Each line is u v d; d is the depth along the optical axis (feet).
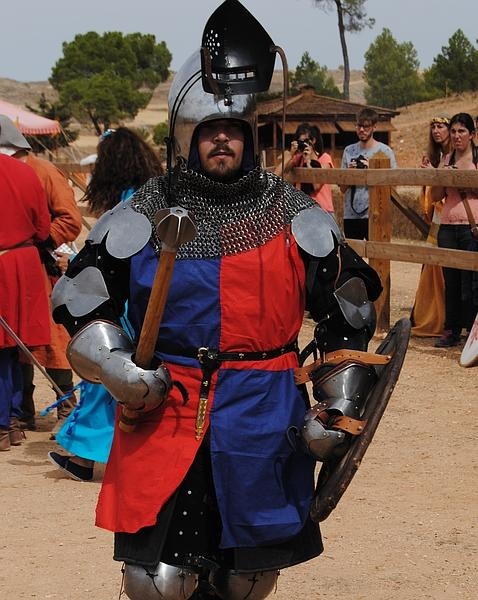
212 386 12.02
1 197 23.75
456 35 199.72
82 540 18.94
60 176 25.99
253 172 12.17
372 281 12.81
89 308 12.34
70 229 25.68
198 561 12.11
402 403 28.63
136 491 12.01
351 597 16.34
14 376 25.39
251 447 11.96
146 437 12.12
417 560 17.83
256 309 12.01
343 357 12.43
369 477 22.40
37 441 25.89
